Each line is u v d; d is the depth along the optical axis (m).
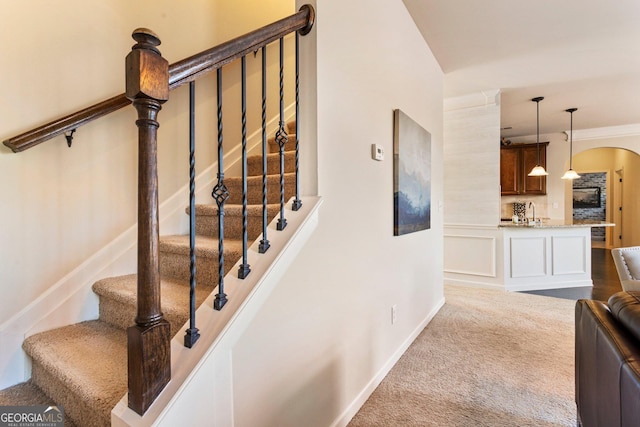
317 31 1.41
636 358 0.96
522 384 2.00
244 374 1.07
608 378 1.10
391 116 2.17
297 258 1.30
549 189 6.37
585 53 3.11
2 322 1.39
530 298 3.88
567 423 1.64
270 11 2.75
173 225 2.10
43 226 1.52
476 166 4.32
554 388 1.96
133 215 1.86
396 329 2.31
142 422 0.80
